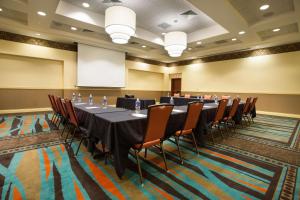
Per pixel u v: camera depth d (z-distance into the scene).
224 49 7.62
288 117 6.46
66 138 3.11
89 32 5.96
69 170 2.06
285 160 2.49
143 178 1.93
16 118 5.07
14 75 6.04
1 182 1.78
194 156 2.58
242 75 7.88
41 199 1.53
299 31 5.16
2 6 4.00
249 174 2.07
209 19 5.20
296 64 6.39
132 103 4.85
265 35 5.84
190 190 1.73
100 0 4.24
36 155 2.46
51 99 4.44
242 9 4.04
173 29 6.10
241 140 3.44
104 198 1.57
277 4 3.84
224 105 3.23
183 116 2.54
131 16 3.79
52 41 6.59
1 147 2.74
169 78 11.38
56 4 3.76
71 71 7.11
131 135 1.86
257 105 7.43
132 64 9.47
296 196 1.65
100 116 2.12
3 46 5.61
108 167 2.15
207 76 9.24
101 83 7.68
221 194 1.67
